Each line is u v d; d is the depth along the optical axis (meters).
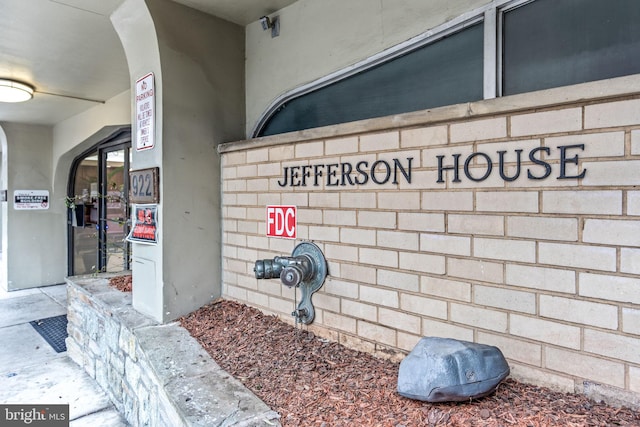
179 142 2.90
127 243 5.27
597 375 1.44
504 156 1.64
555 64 1.73
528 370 1.60
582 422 1.35
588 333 1.45
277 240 2.68
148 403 2.30
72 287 4.03
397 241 2.01
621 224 1.38
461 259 1.78
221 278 3.18
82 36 3.34
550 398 1.50
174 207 2.88
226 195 3.12
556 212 1.51
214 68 3.09
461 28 1.99
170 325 2.75
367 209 2.14
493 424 1.38
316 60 2.69
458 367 1.48
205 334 2.57
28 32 3.26
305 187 2.47
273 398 1.76
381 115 2.38
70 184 7.03
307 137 2.42
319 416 1.58
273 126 3.16
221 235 3.17
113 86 4.64
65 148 6.43
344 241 2.26
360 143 2.16
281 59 2.95
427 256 1.90
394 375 1.88
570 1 1.69
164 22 2.80
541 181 1.54
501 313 1.67
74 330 3.96
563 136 1.49
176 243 2.89
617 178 1.38
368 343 2.15
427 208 1.89
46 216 6.86
